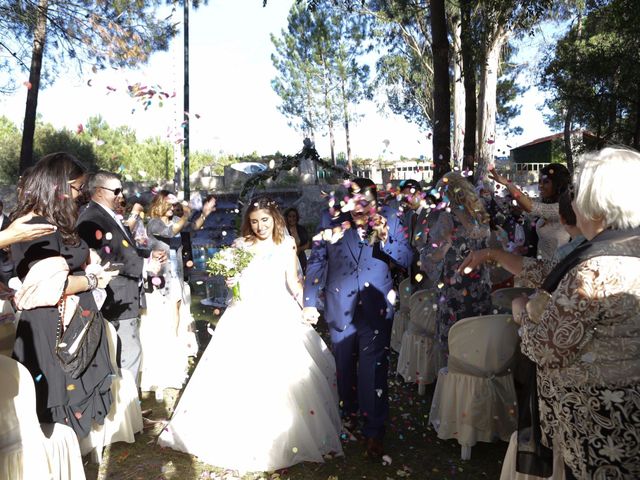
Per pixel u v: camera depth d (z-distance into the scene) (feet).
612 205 5.99
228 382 11.39
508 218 17.42
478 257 8.43
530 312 6.58
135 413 12.08
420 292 14.90
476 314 12.76
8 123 81.66
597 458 5.96
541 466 6.88
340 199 12.46
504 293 10.66
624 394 5.83
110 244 12.18
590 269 5.87
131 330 12.68
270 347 11.43
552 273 6.47
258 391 11.15
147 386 14.82
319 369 12.28
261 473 10.69
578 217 6.47
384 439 12.14
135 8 45.29
